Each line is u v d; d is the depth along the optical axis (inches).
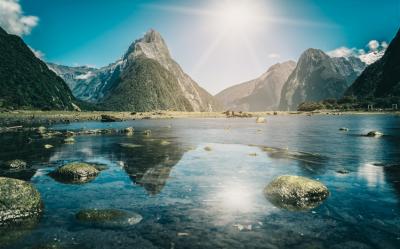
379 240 443.5
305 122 3666.3
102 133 2176.4
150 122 3946.9
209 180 768.9
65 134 2025.1
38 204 556.4
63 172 805.2
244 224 497.0
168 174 837.2
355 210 558.6
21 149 1344.7
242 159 1061.1
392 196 634.2
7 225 494.0
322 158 1069.1
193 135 2014.0
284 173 842.8
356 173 834.8
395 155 1125.7
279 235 458.6
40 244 427.5
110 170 892.0
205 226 489.4
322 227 486.9
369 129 2418.8
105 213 520.4
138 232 466.6
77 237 450.3
